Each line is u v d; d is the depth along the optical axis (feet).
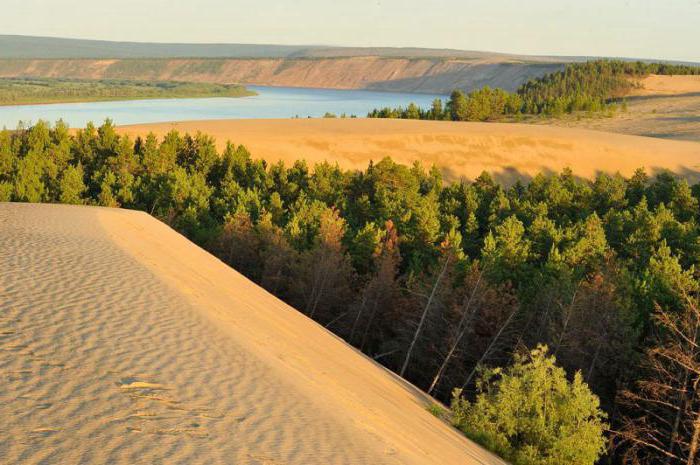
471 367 121.19
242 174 276.82
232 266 150.92
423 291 121.39
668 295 120.78
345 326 134.82
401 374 113.09
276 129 452.35
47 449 25.81
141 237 86.69
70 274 56.44
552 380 64.13
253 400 36.60
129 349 40.19
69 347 38.50
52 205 108.17
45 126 294.46
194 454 28.02
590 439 61.77
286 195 245.45
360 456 33.19
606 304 106.73
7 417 27.94
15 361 34.65
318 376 47.91
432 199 235.81
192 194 197.98
